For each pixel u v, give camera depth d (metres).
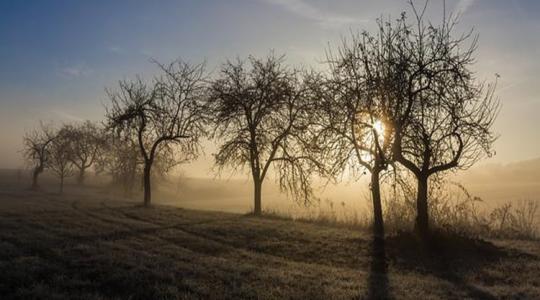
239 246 18.03
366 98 20.77
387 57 19.64
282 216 29.17
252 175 32.72
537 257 15.50
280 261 15.13
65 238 18.66
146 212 29.94
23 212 28.20
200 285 11.46
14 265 13.38
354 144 21.28
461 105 18.33
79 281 11.77
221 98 33.50
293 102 31.77
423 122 18.58
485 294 11.20
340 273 13.37
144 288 11.27
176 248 16.95
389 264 14.91
